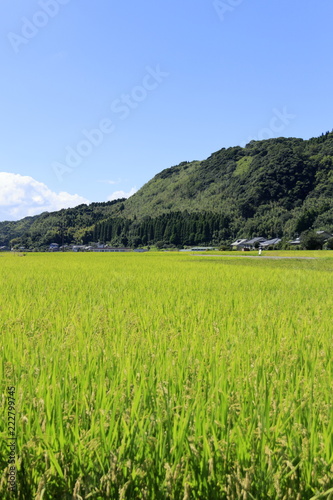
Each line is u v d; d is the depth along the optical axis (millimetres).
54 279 15805
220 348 4742
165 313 7668
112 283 13539
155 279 15773
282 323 6531
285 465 2484
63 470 2455
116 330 6059
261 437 2617
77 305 8164
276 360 4492
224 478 2441
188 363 4145
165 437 2645
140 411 3082
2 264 32531
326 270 26297
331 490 2219
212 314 7516
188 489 2293
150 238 193875
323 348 5062
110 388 3414
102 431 2646
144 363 4035
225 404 3039
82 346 4930
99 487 2332
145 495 2311
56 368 3916
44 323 6172
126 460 2479
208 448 2496
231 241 190250
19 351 4559
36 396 3201
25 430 2729
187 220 193875
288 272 20703
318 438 2754
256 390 3410
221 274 19188
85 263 34812
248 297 10188
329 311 8055
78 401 3066
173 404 3115
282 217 189000
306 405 3164
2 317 6965
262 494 2355
